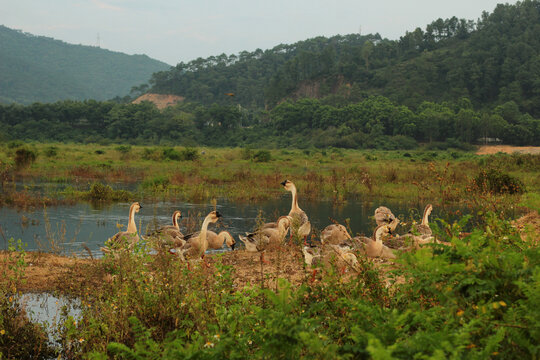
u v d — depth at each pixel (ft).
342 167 167.12
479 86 578.66
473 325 11.11
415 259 13.52
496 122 429.79
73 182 97.71
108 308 19.75
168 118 517.55
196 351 11.57
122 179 108.27
